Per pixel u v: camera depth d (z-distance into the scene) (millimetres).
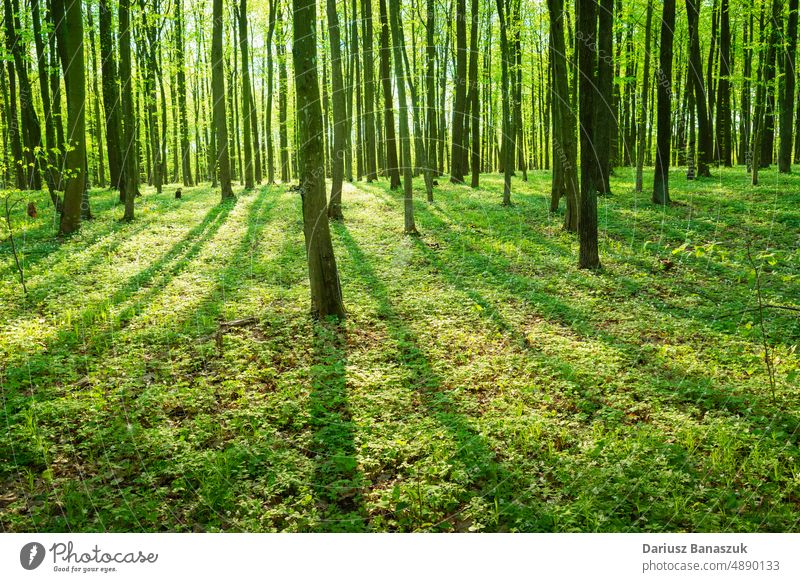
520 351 9023
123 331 9469
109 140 25172
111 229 16859
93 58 25844
